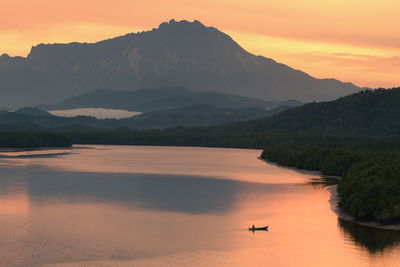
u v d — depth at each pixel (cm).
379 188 16500
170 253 13438
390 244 14038
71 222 16625
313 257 13088
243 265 12612
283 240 14525
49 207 19112
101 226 16125
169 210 18725
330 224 16262
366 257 13038
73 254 13275
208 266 12531
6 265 12425
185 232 15438
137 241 14450
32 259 12862
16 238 14638
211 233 15300
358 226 15938
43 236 14888
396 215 15600
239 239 14662
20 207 19062
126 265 12538
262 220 16950
